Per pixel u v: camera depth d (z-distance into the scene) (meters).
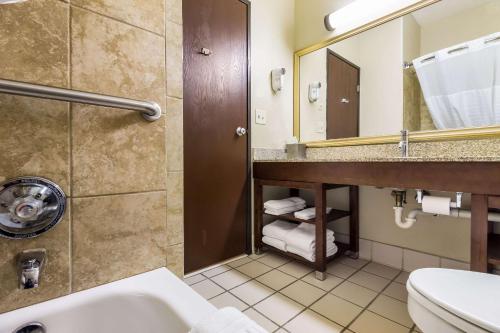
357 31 1.79
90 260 0.63
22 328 0.52
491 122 1.28
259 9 1.95
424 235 1.51
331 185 1.60
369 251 1.74
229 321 0.45
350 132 1.83
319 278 1.47
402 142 1.45
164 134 0.75
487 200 0.88
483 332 0.49
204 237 1.65
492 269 0.96
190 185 1.58
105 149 0.65
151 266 0.73
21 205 0.53
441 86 1.43
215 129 1.69
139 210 0.71
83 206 0.61
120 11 0.67
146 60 0.71
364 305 1.22
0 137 0.51
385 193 1.67
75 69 0.59
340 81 1.90
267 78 2.01
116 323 0.63
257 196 1.85
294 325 1.08
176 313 0.55
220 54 1.71
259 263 1.72
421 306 0.63
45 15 0.56
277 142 2.08
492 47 1.29
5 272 0.53
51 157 0.57
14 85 0.46
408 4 1.55
